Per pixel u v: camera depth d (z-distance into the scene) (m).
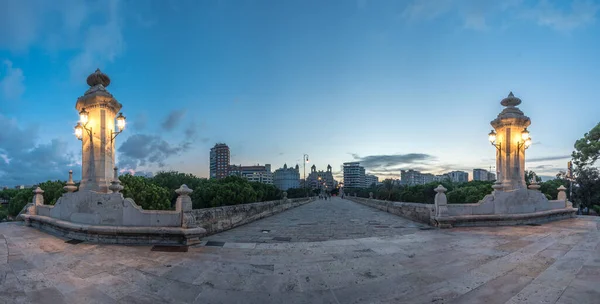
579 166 24.72
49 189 14.92
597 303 4.13
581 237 9.22
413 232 10.89
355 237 9.88
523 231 10.60
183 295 4.75
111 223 8.91
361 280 5.41
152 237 8.58
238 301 4.52
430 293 4.71
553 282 5.02
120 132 10.91
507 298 4.41
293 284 5.23
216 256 7.17
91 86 11.43
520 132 13.81
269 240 9.42
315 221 15.66
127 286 5.12
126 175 11.79
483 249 7.71
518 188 13.47
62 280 5.40
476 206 12.23
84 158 10.85
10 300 4.49
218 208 11.53
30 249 7.87
